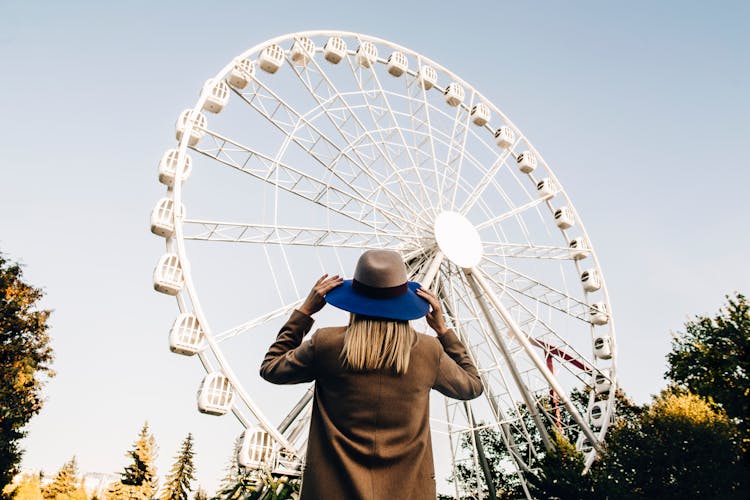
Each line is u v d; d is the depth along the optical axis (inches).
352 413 82.6
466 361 100.0
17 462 1348.4
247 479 608.4
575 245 1067.9
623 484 725.3
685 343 957.8
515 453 867.4
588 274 1032.8
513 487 1375.5
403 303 88.0
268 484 586.2
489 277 888.9
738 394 850.1
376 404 82.4
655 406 799.1
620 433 786.8
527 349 840.3
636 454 739.4
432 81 1037.8
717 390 870.4
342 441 81.6
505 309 842.2
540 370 846.5
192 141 733.9
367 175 826.8
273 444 622.2
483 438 1453.0
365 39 989.8
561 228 1090.7
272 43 858.8
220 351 636.1
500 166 994.1
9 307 1453.0
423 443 84.7
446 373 91.6
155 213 673.6
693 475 697.6
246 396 627.5
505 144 1085.1
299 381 91.1
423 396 87.0
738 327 904.9
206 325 644.7
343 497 78.8
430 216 861.8
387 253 92.0
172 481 2295.8
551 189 1085.8
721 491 684.1
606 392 958.4
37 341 1509.6
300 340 98.5
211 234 698.2
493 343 880.9
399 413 83.0
